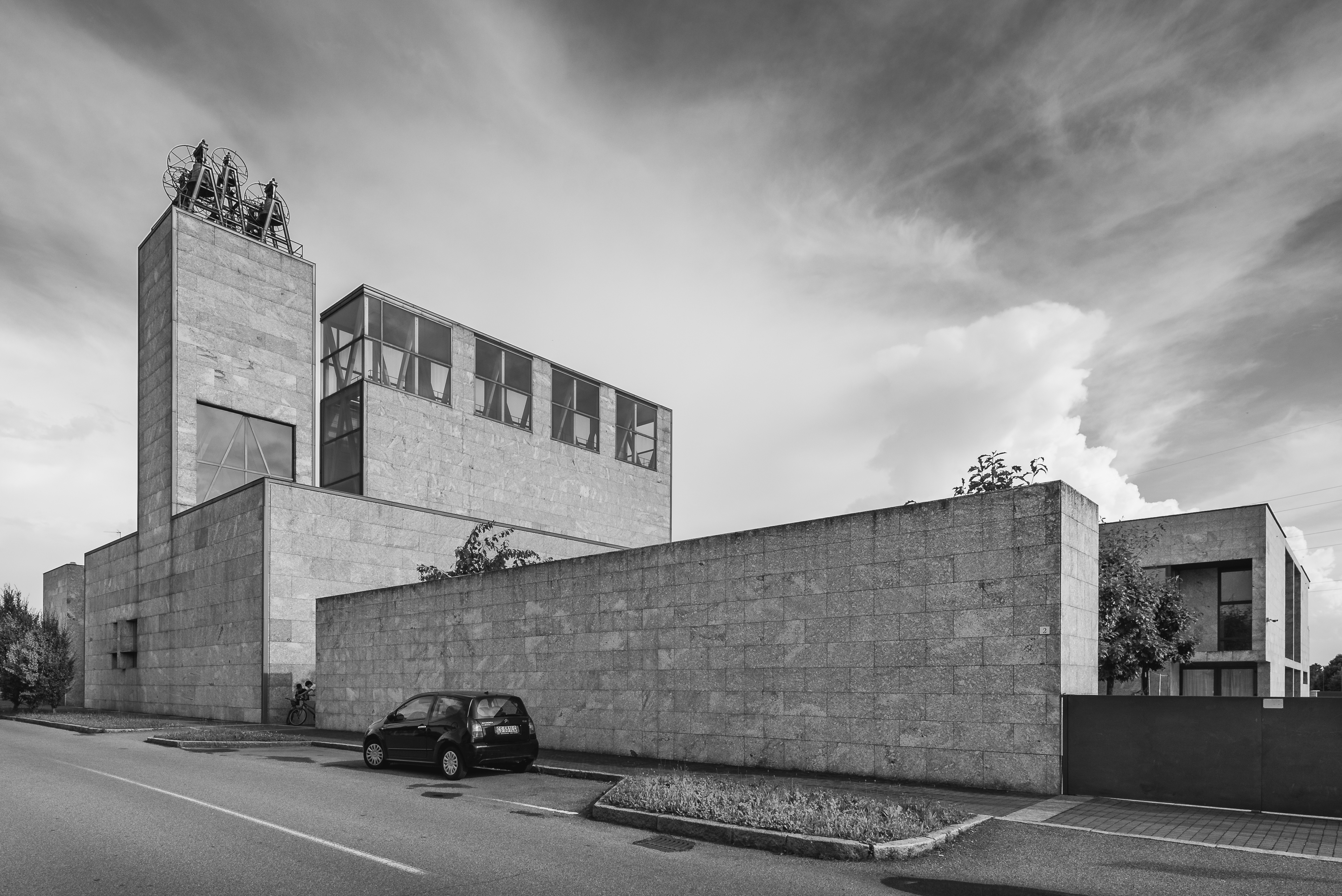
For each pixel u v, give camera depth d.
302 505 29.05
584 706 17.22
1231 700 10.34
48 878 7.17
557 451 42.94
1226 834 8.88
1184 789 10.48
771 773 13.53
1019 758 11.43
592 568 17.41
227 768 15.37
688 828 9.09
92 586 41.59
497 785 13.05
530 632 18.58
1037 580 11.54
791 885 7.04
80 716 32.16
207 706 30.27
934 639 12.38
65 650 37.53
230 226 39.91
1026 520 11.71
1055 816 9.77
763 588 14.48
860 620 13.20
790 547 14.20
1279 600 28.69
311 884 6.97
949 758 12.04
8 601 38.69
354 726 23.27
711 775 13.19
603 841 8.78
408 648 21.84
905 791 11.52
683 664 15.52
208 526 31.30
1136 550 18.38
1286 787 9.92
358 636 23.52
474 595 20.12
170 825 9.55
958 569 12.27
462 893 6.72
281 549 28.31
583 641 17.42
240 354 35.62
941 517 12.51
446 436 37.41
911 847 7.99
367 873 7.32
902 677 12.65
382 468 34.66
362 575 30.34
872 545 13.19
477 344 39.66
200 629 31.22
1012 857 7.96
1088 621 12.23
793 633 13.98
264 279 36.78
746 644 14.62
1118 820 9.55
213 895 6.65
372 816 10.19
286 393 36.88
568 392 44.38
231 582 29.66
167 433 34.16
